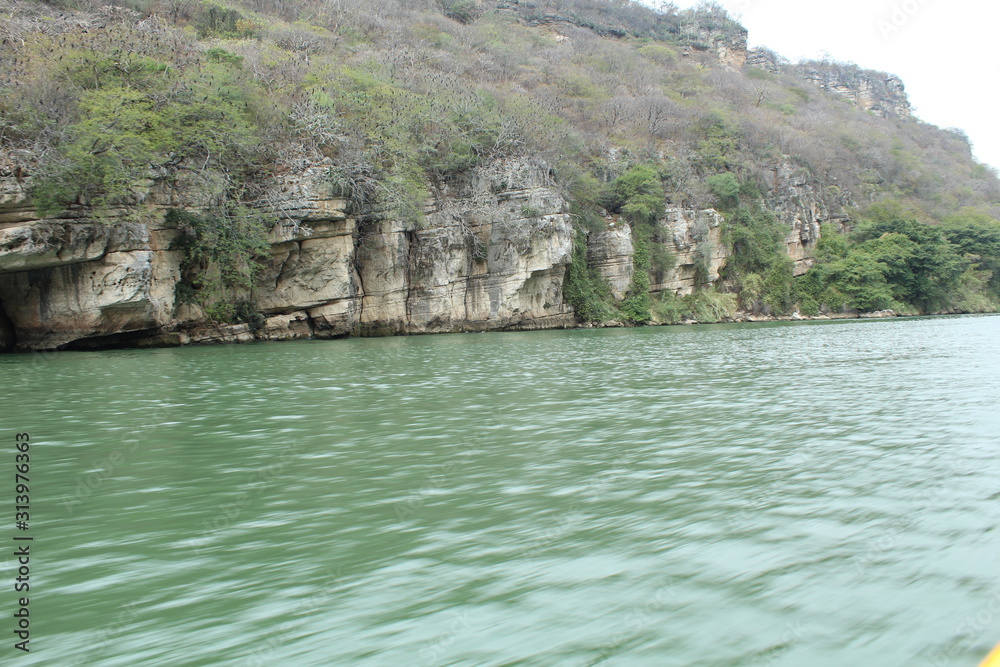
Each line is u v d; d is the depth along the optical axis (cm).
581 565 696
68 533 780
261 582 659
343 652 543
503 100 5725
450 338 4081
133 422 1384
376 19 6994
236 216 3575
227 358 2742
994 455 1130
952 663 536
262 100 4016
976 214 9512
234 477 993
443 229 4631
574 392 1795
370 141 4272
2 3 3903
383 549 736
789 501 891
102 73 3450
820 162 8769
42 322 3155
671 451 1149
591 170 6303
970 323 5584
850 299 7356
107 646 548
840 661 538
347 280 4100
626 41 11244
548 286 5262
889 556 721
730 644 558
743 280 6894
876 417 1454
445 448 1167
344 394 1756
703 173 7225
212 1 5466
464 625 583
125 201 3134
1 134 2841
